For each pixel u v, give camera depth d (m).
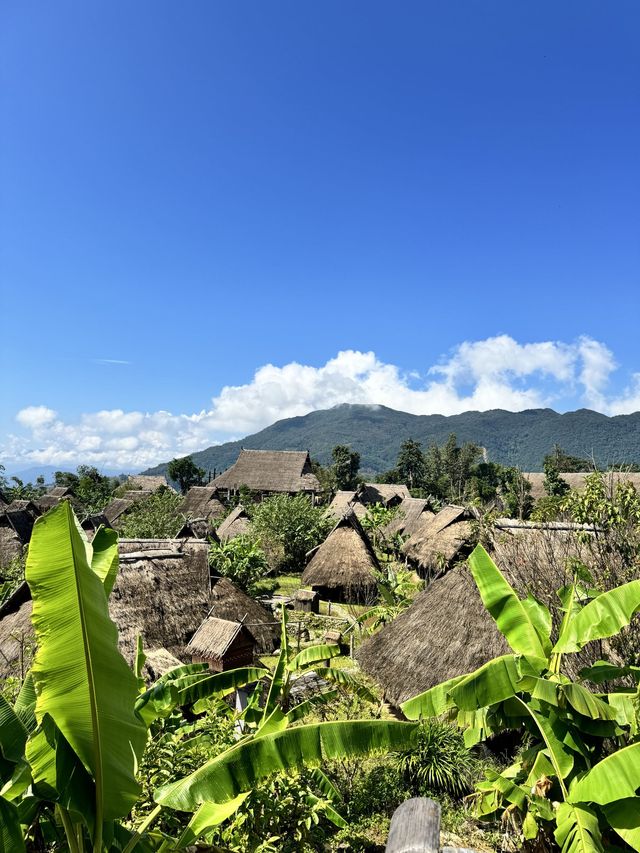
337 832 7.66
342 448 78.81
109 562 4.07
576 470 64.12
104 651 3.04
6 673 10.63
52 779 3.05
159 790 3.63
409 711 5.38
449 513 29.67
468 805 8.10
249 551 24.06
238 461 60.47
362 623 18.52
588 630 4.93
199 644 12.59
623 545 8.70
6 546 26.91
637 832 4.07
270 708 5.56
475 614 10.95
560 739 4.82
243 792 3.70
